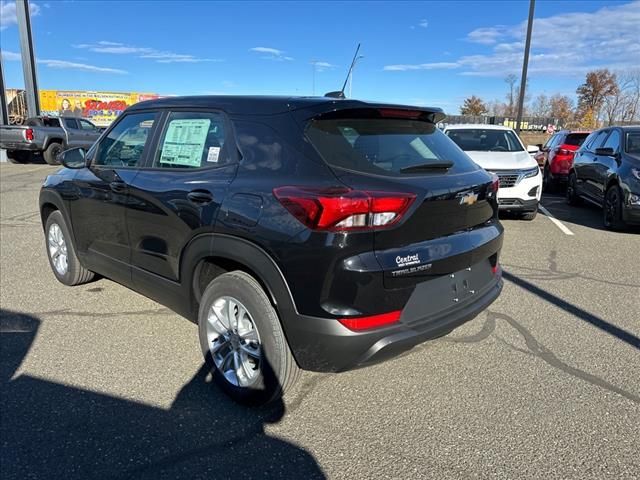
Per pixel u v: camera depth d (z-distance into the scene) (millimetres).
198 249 3189
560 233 8219
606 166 8883
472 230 3316
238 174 3049
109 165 4219
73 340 4043
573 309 4793
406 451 2744
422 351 3898
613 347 3996
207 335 3312
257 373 3025
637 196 7824
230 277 3074
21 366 3621
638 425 2977
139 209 3715
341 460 2672
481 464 2643
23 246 6957
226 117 3301
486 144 9836
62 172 4973
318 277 2637
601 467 2619
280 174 2865
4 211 9703
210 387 3385
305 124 2939
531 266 6254
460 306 3143
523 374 3562
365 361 2732
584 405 3184
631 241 7684
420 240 2873
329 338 2666
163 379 3475
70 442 2795
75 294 5043
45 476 2533
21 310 4633
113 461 2646
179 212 3314
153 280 3762
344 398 3258
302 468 2611
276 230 2742
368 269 2615
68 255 4973
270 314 2906
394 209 2682
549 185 14102
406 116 3359
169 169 3576
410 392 3326
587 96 53188
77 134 20312
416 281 2832
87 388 3346
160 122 3793
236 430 2924
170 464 2631
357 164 2832
